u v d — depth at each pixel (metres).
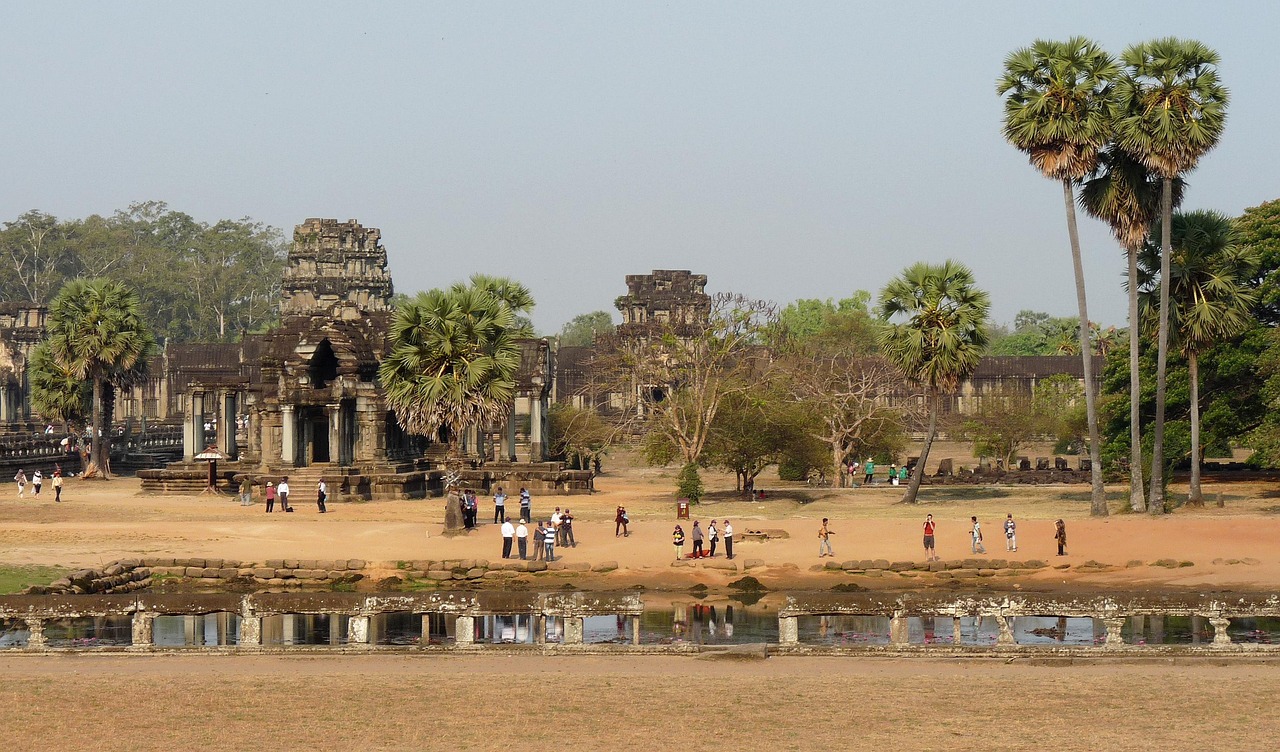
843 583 41.34
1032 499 67.81
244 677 22.33
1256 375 64.19
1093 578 40.94
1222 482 71.75
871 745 17.78
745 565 44.31
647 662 24.11
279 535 50.94
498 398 51.59
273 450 72.25
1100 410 73.38
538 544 45.25
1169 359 66.56
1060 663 24.08
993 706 19.98
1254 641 29.16
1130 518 51.72
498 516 55.38
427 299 52.06
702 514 61.41
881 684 21.64
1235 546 44.47
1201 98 53.22
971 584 40.78
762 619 34.59
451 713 19.62
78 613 25.48
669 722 19.03
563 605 25.72
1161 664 23.92
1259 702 20.16
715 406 71.50
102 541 48.19
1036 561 43.56
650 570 43.53
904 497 68.25
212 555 44.97
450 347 50.88
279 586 41.41
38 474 73.00
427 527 54.25
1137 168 54.94
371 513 61.78
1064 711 19.64
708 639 31.09
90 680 22.06
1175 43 53.41
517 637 31.61
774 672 22.91
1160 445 55.53
